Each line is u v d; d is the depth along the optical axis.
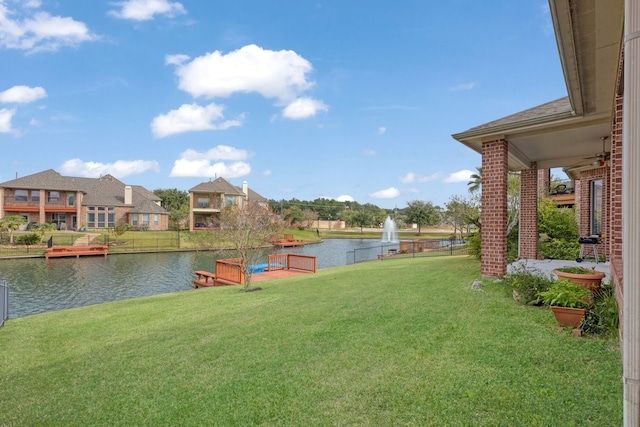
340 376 3.88
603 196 10.20
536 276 6.77
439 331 5.02
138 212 45.69
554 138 8.10
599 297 5.07
